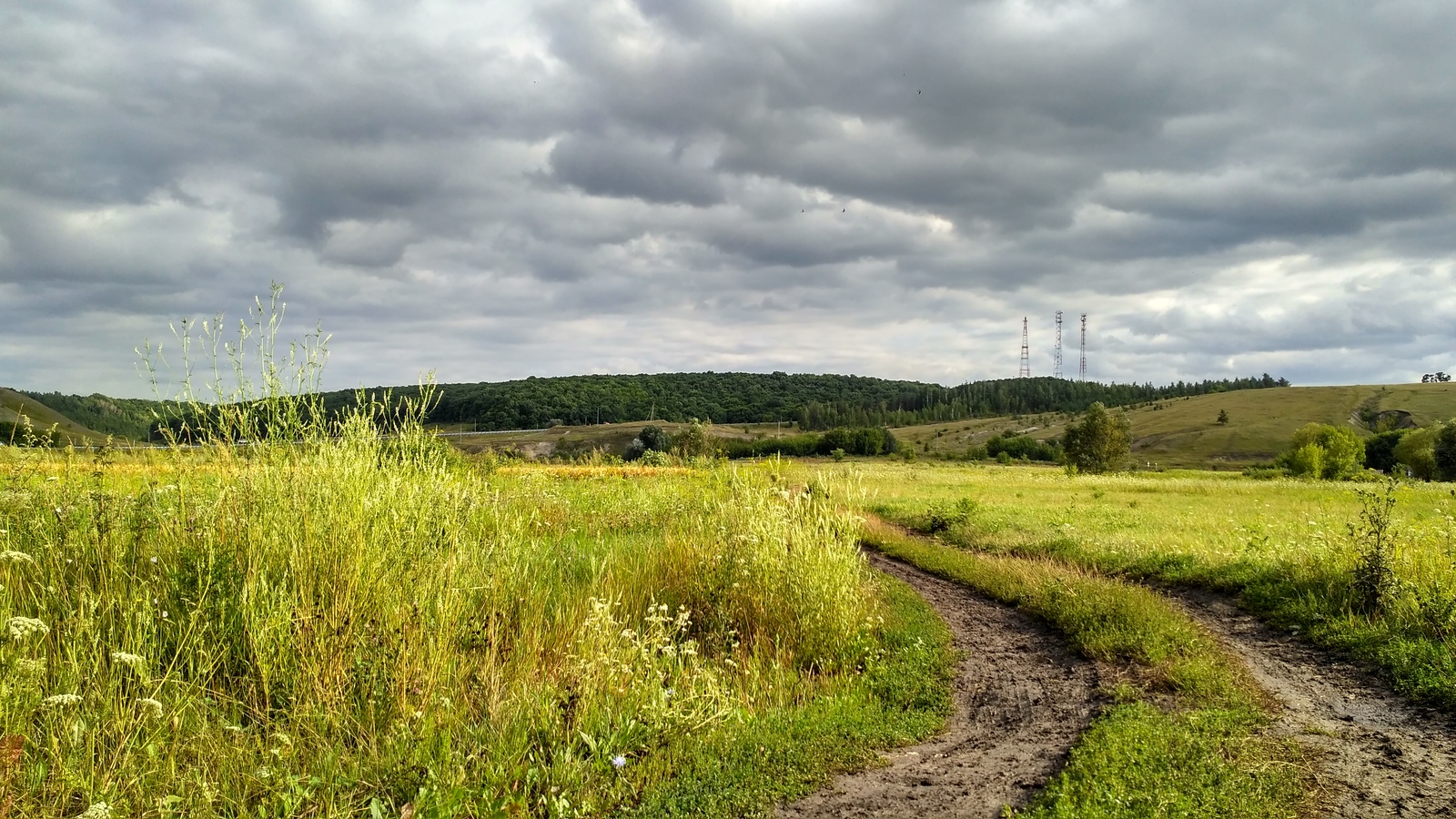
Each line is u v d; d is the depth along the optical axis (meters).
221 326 5.99
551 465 28.09
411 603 5.91
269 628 5.23
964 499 22.73
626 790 4.75
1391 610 8.50
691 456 33.62
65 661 4.82
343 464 6.23
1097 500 27.73
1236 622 9.83
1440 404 125.50
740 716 5.90
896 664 8.05
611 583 8.84
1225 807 4.36
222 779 4.38
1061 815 4.25
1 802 3.76
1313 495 29.05
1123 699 6.77
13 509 6.13
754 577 9.05
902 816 4.55
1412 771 5.09
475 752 4.90
